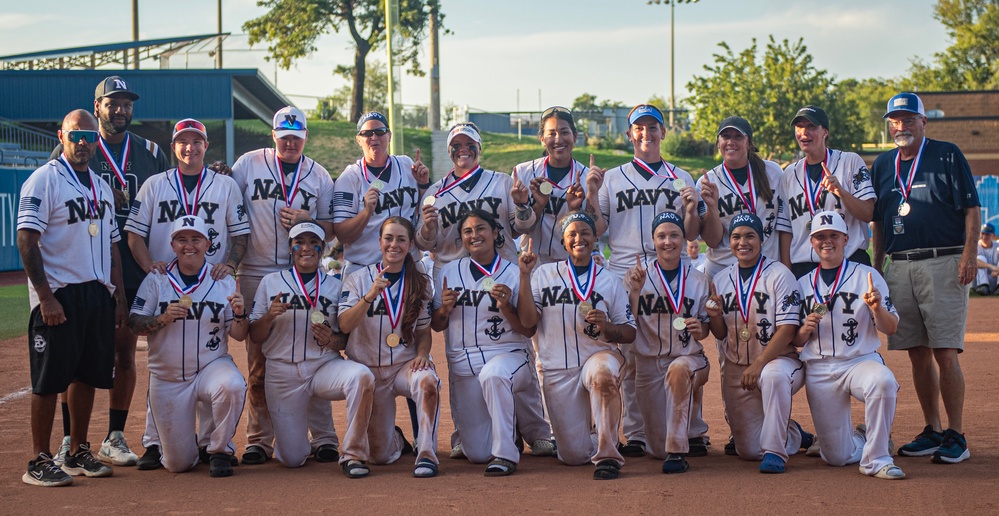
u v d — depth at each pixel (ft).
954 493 20.16
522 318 23.21
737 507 19.26
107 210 23.45
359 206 25.94
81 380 22.80
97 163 25.09
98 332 22.84
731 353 23.90
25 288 74.38
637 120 25.64
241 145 150.61
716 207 24.70
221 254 24.75
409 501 20.04
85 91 121.39
